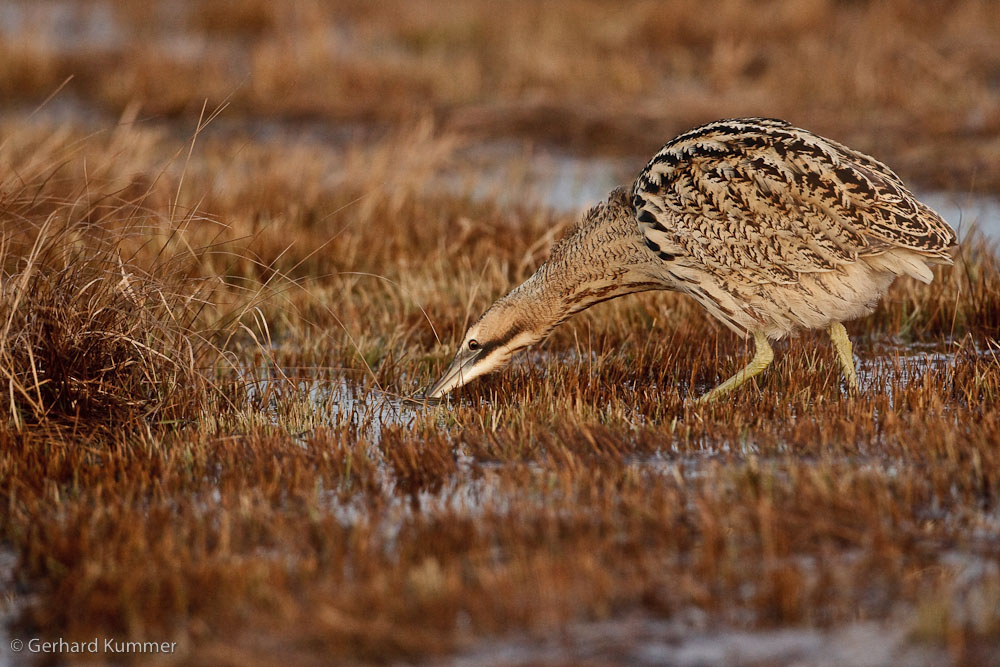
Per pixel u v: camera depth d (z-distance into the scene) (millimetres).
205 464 16562
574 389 19484
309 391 19797
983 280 22250
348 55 50406
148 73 47688
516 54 49125
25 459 16672
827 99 41531
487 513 14117
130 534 13867
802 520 13555
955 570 12586
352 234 27656
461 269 25172
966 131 37219
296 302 24250
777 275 17922
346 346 21953
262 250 26297
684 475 15695
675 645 11523
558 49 49656
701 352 21203
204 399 18781
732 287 18297
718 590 12430
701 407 18125
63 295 18281
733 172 17984
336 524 13930
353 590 12305
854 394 18375
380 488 15727
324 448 16984
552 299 20031
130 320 18859
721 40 48719
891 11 51562
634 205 18984
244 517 14422
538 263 25859
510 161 37969
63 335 17984
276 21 57062
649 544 13523
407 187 30359
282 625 11781
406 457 16453
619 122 41250
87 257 20047
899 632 11555
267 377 20234
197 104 44969
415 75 46750
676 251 18438
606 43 51156
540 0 58469
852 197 17500
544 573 12242
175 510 15211
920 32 49250
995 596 11727
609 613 12055
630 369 20766
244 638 11742
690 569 12789
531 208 30891
